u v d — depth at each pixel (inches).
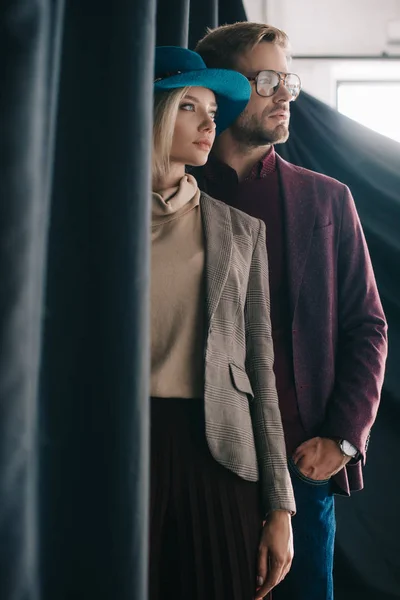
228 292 72.1
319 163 125.2
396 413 118.0
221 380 68.9
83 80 50.4
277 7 146.8
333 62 145.6
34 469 45.8
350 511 116.5
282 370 86.0
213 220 74.8
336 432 83.1
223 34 92.6
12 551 42.6
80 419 49.7
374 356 86.5
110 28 50.6
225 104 85.7
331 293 88.1
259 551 68.5
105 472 49.5
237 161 92.1
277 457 70.3
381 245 122.2
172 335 69.8
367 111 148.2
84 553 49.6
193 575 65.9
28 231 41.9
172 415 67.9
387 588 114.0
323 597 84.6
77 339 49.7
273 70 89.6
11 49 41.8
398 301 120.9
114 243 49.8
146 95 50.8
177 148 76.2
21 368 42.0
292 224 89.2
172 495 66.8
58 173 49.8
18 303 41.7
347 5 146.6
